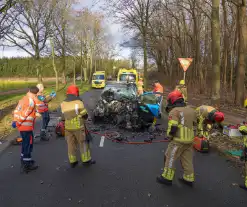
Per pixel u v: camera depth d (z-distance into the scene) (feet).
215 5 28.45
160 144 22.75
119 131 27.35
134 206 12.09
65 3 56.95
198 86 86.17
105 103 30.66
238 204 12.40
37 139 23.79
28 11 44.73
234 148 20.68
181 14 95.91
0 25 32.71
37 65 52.24
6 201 12.44
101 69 213.05
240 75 46.34
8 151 20.21
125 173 15.93
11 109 42.32
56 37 66.59
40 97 23.02
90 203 12.30
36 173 15.87
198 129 20.71
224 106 45.34
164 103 53.67
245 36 45.19
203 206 12.18
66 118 16.56
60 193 13.28
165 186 14.21
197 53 80.23
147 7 58.39
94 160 18.13
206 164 17.67
